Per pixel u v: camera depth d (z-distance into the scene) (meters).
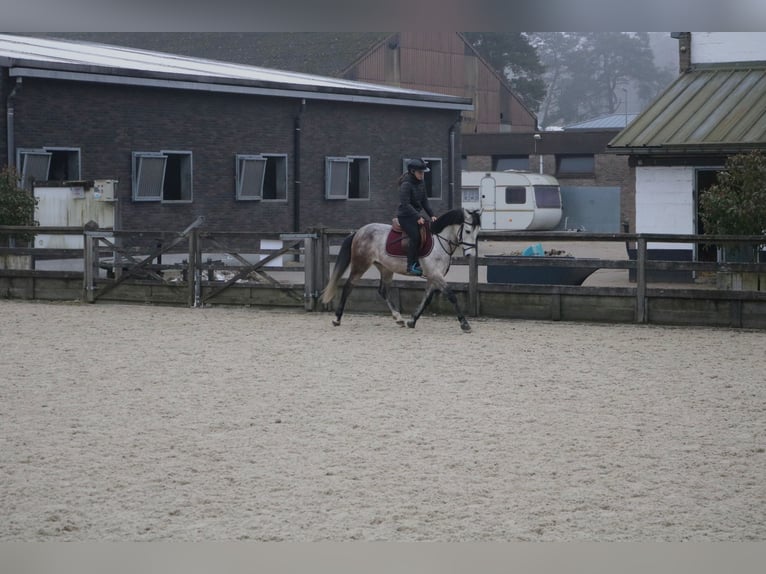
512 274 17.83
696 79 23.83
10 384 10.90
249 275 17.53
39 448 8.24
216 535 6.31
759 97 22.23
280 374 11.53
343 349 13.29
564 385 10.87
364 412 9.56
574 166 47.56
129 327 15.30
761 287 15.77
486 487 7.20
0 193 20.41
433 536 6.29
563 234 15.64
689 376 11.35
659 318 15.33
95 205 21.67
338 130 31.80
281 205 30.14
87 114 25.28
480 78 56.06
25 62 23.39
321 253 17.02
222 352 13.04
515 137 48.03
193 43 58.28
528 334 14.56
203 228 28.02
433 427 8.97
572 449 8.23
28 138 24.06
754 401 10.04
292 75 35.69
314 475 7.49
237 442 8.45
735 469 7.66
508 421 9.20
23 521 6.54
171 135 27.20
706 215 17.91
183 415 9.44
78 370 11.73
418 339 14.13
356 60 50.12
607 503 6.86
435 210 35.06
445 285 14.84
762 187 17.30
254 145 29.33
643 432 8.80
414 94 33.62
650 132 21.95
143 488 7.18
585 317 15.68
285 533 6.35
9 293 19.41
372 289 16.75
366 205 32.84
